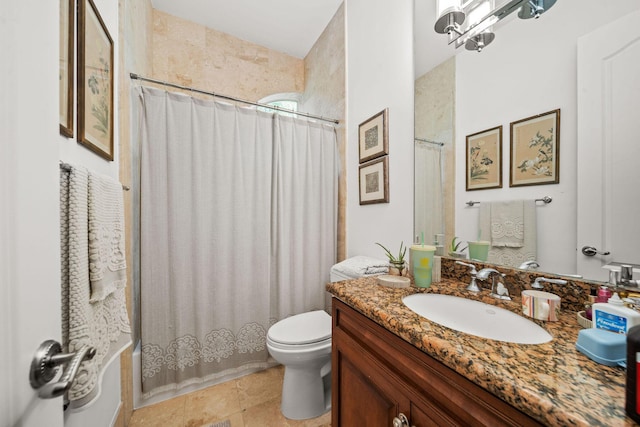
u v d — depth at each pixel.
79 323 0.63
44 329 0.40
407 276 1.10
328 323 1.46
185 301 1.49
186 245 1.49
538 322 0.66
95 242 0.73
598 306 0.55
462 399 0.50
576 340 0.56
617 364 0.46
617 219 0.64
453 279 1.08
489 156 0.95
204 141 1.54
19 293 0.35
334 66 2.00
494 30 0.92
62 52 0.68
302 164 1.88
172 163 1.45
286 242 1.81
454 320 0.85
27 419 0.35
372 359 0.77
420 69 1.23
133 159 1.38
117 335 0.86
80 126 0.78
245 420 1.28
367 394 0.78
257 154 1.72
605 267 0.67
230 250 1.62
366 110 1.63
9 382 0.32
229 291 1.62
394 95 1.39
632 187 0.62
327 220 1.96
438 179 1.16
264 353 1.71
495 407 0.45
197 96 2.08
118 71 1.18
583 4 0.70
